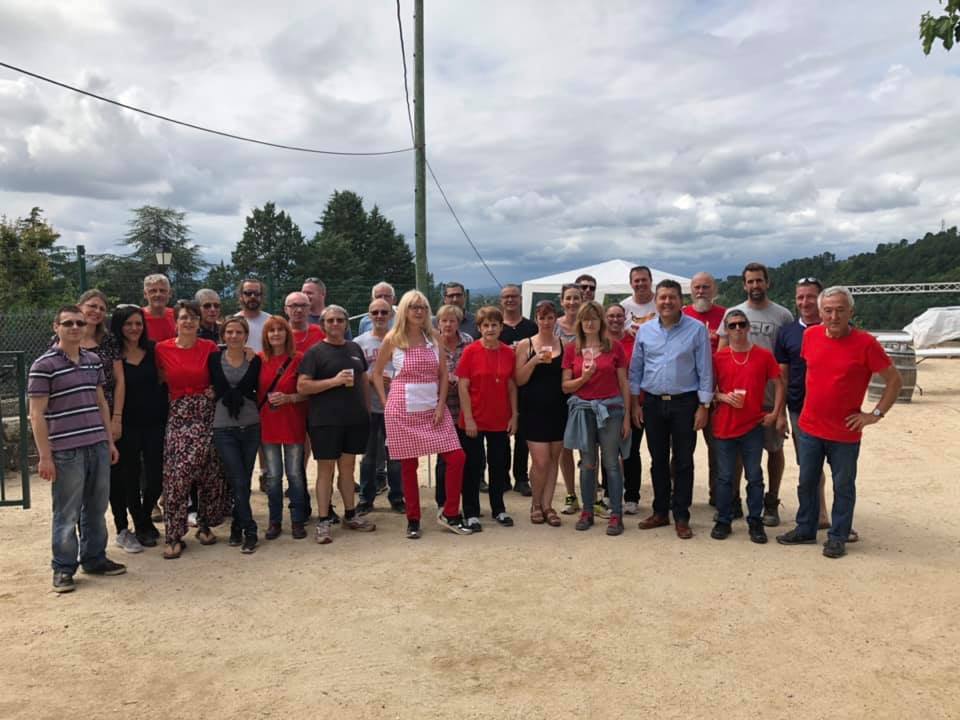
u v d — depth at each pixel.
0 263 17.56
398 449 5.43
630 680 3.35
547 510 5.93
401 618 4.05
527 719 3.05
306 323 6.42
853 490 5.00
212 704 3.18
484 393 5.72
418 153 11.83
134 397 5.20
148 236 48.78
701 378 5.43
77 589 4.52
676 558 5.00
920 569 4.73
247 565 4.95
